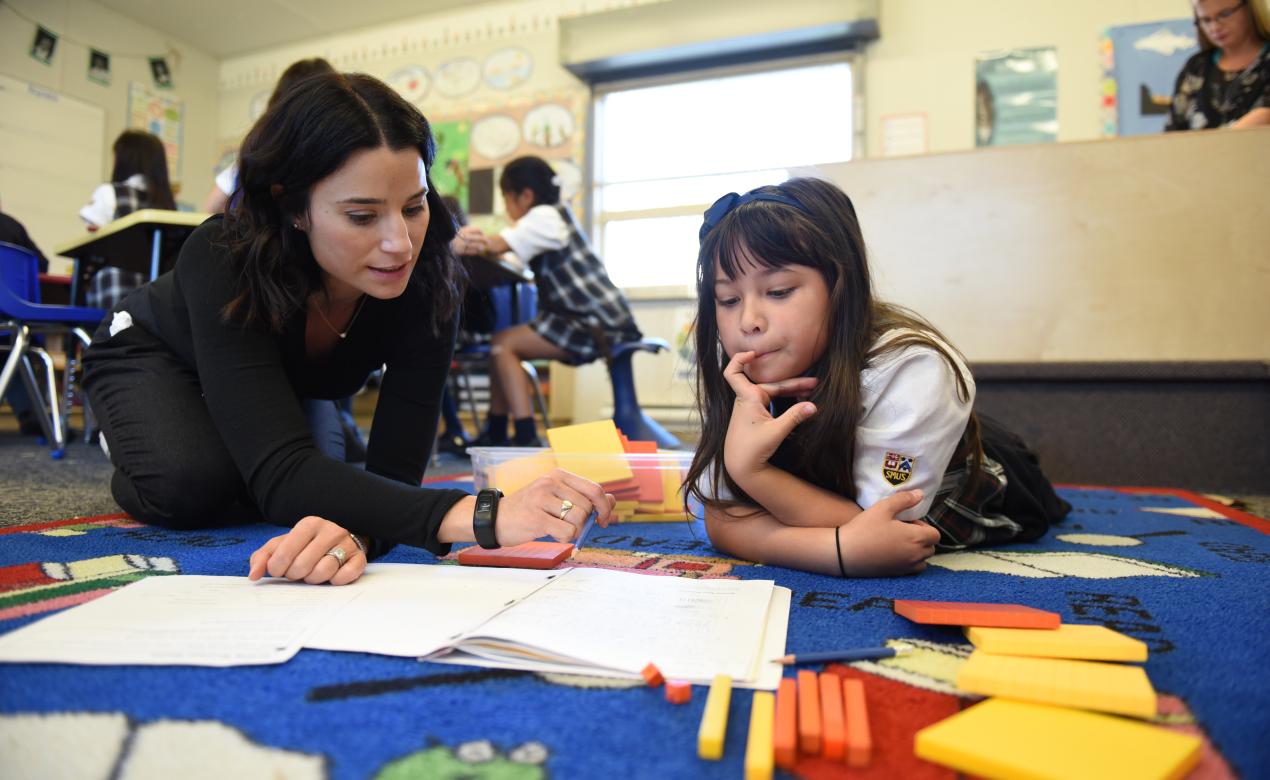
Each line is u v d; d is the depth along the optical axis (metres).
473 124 4.68
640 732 0.47
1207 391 1.99
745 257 0.84
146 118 4.98
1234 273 2.00
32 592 0.76
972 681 0.51
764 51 4.06
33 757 0.43
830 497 0.89
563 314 2.60
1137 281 2.06
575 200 4.45
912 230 2.19
